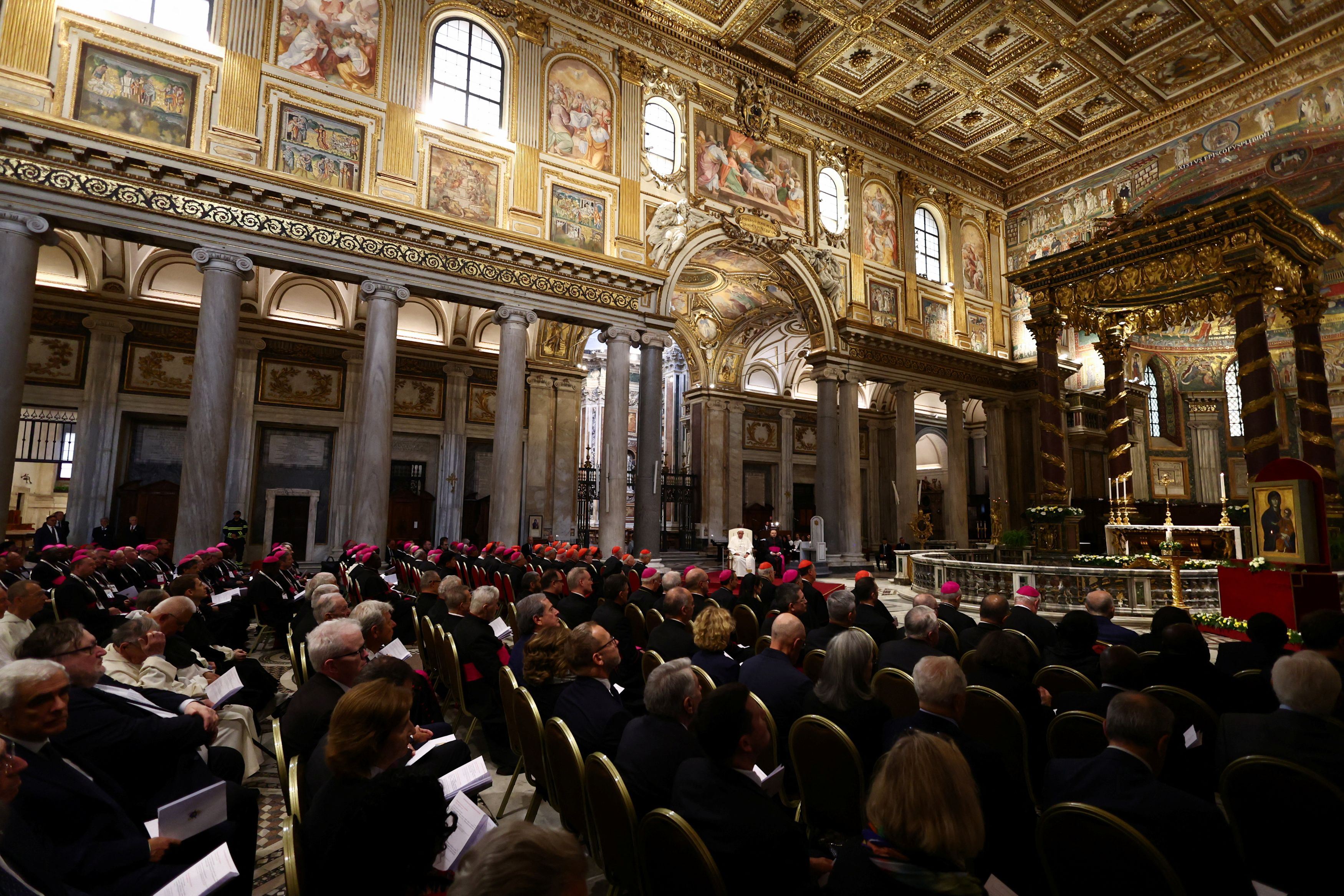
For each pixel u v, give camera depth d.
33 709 2.88
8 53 11.17
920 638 4.94
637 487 17.48
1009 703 3.97
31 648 3.59
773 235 20.45
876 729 3.73
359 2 14.68
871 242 23.20
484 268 15.44
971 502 32.44
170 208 12.23
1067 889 2.48
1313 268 15.72
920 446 35.16
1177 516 26.06
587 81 17.62
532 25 16.88
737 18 18.97
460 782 3.21
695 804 2.62
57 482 22.88
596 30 18.00
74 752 3.17
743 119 20.48
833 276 21.78
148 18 12.68
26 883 2.27
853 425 21.83
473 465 23.03
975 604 12.91
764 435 30.94
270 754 5.59
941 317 24.83
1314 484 9.57
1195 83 21.72
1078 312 17.42
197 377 12.27
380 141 14.51
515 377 15.63
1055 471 17.67
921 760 1.87
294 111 13.62
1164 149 23.02
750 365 31.06
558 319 16.81
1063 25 18.97
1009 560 19.36
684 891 2.49
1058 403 17.86
